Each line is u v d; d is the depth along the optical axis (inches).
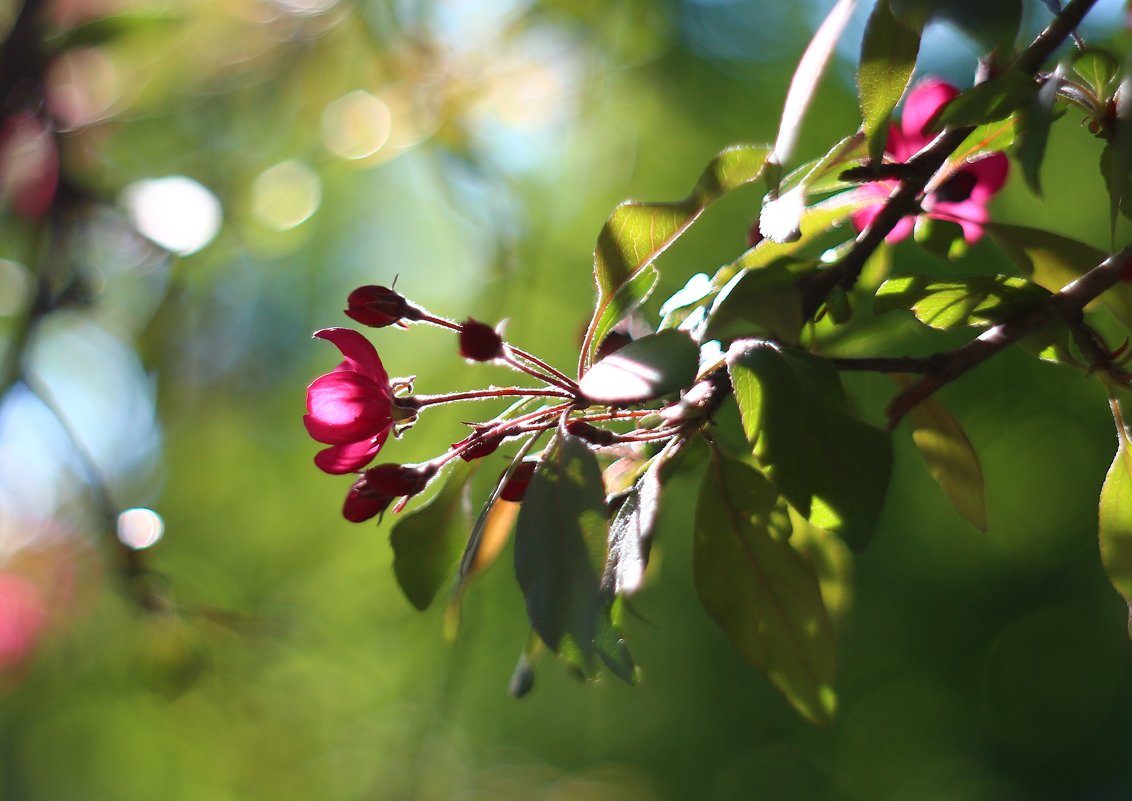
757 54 56.4
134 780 74.5
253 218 38.2
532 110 42.8
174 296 39.0
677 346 17.9
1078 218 57.1
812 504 18.3
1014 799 68.8
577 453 18.2
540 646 20.7
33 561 46.2
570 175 57.0
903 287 19.8
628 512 19.0
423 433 50.9
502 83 41.2
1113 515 19.9
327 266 68.3
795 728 72.9
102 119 37.2
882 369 19.3
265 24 40.0
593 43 41.9
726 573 19.8
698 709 75.7
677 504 68.9
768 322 18.4
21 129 34.2
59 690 66.6
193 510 69.8
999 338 19.4
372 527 60.9
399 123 41.2
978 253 54.2
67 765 75.9
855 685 70.7
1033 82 18.8
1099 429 62.8
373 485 19.2
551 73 42.1
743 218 62.5
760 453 18.4
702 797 73.3
